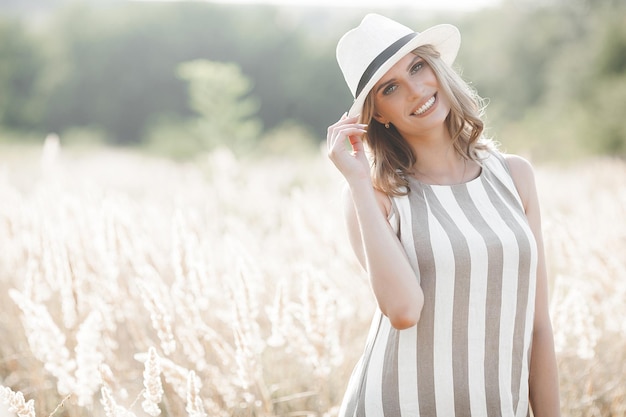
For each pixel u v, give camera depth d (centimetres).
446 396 196
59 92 4197
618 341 335
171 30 4188
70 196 413
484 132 228
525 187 213
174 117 3912
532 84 2889
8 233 403
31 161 1689
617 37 2283
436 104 210
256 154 1512
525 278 201
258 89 4022
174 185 877
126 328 356
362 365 210
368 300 369
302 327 331
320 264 380
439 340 197
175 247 296
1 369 366
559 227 345
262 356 348
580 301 274
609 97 2066
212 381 284
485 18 3184
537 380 210
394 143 219
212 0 4153
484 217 203
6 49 4188
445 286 197
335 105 3925
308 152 2041
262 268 379
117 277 341
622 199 426
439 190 208
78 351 240
